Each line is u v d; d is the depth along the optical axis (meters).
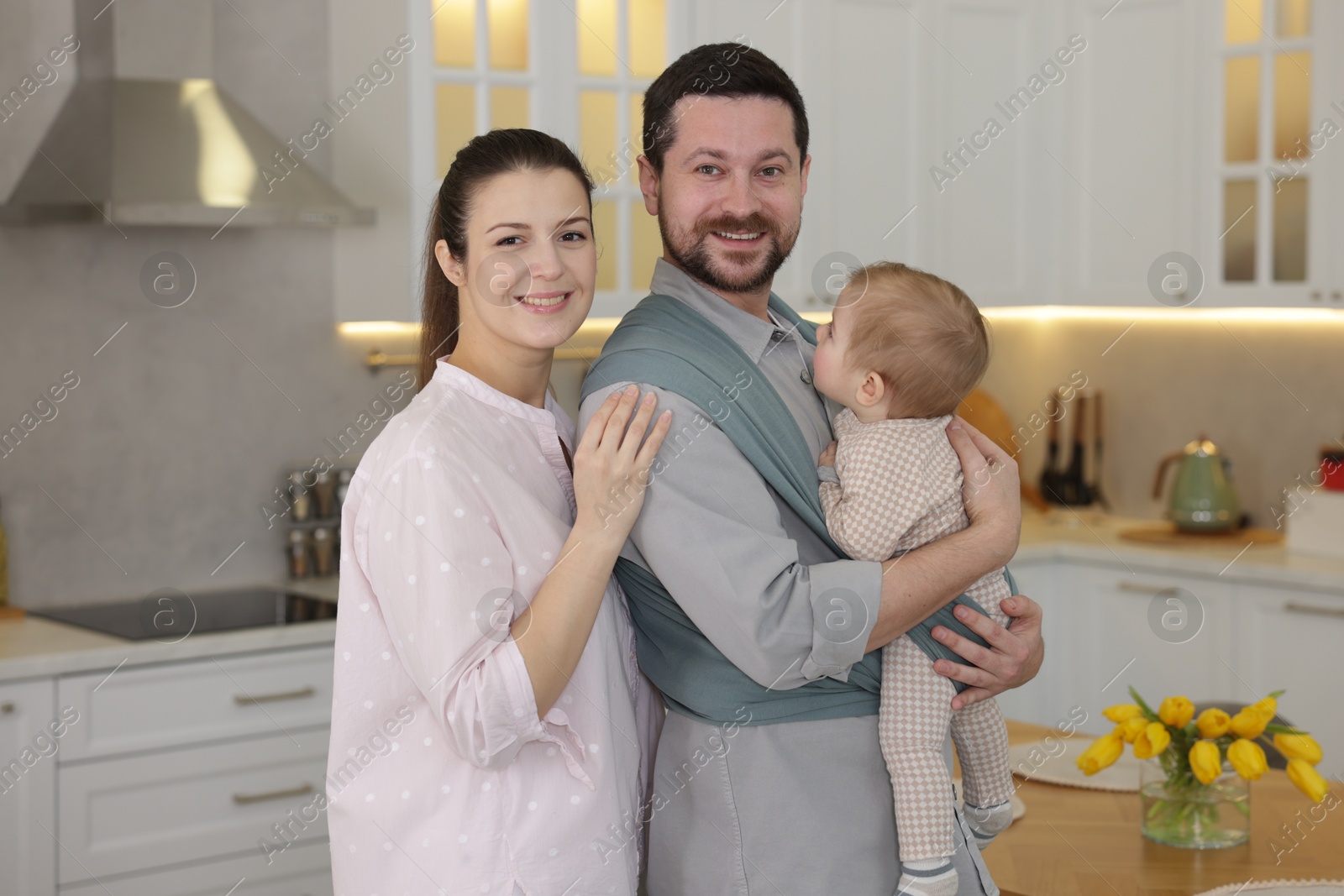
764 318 1.55
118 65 2.94
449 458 1.28
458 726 1.22
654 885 1.43
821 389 1.48
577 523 1.27
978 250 3.71
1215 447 3.69
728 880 1.35
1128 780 1.92
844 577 1.30
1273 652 3.17
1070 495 4.09
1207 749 1.61
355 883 1.32
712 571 1.29
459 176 1.36
